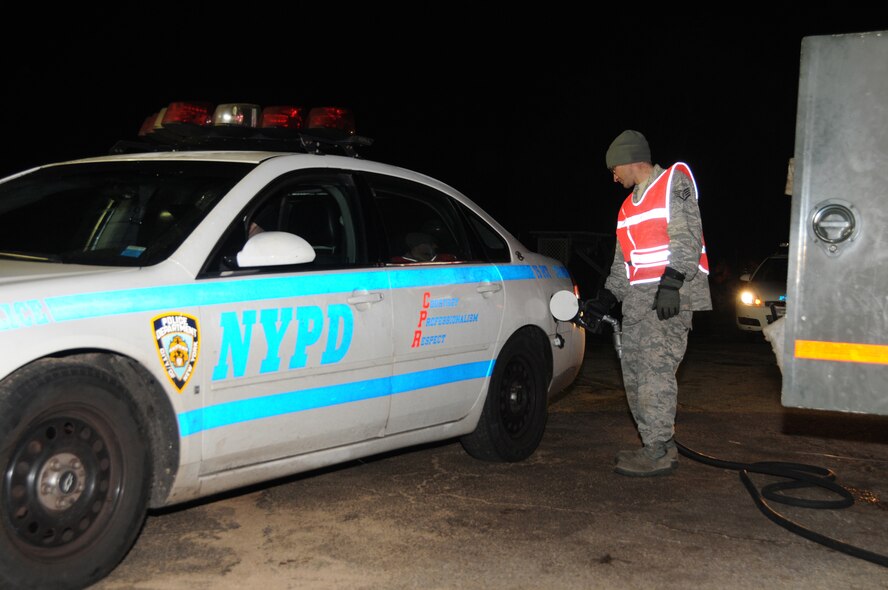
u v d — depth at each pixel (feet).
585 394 27.91
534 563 12.87
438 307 16.16
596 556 13.20
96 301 11.25
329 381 14.05
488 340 17.35
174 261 12.35
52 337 10.69
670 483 17.17
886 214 10.04
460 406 16.93
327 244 15.20
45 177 15.90
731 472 18.06
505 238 19.01
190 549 13.19
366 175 15.97
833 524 15.03
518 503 15.71
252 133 16.97
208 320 12.34
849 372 10.27
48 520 10.82
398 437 15.76
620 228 17.90
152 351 11.65
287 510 15.10
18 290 10.77
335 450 14.61
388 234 15.96
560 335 19.51
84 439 11.17
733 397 27.53
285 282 13.53
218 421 12.51
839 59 10.20
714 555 13.33
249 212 13.60
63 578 10.96
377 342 14.82
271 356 13.10
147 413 11.86
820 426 22.74
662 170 17.57
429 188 17.44
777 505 15.98
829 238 10.25
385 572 12.46
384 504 15.52
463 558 13.03
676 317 17.33
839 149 10.21
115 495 11.45
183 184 14.07
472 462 18.47
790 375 10.55
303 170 14.73
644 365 17.54
